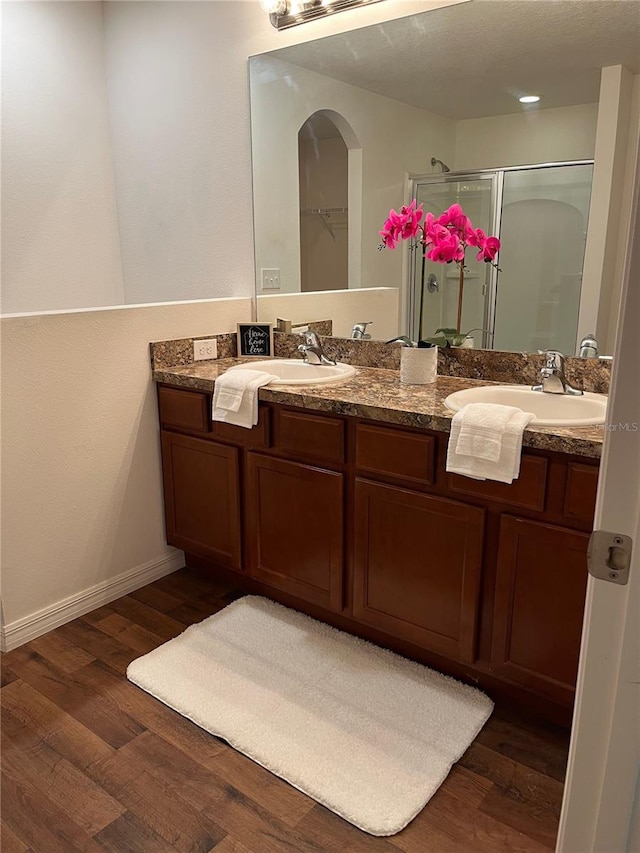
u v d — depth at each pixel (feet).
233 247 9.05
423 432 5.91
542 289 6.73
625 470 2.07
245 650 6.99
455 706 6.10
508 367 7.09
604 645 2.25
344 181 7.91
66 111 9.37
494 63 6.61
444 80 6.93
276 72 8.10
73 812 5.00
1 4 8.38
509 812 5.00
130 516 8.23
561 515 5.26
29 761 5.51
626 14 5.83
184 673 6.61
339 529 6.74
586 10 6.02
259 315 9.07
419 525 6.12
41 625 7.38
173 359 8.28
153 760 5.53
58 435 7.23
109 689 6.44
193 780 5.31
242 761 5.51
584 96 6.15
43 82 9.02
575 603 5.31
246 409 7.07
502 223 6.84
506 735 5.82
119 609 7.93
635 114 5.89
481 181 6.90
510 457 5.25
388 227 7.66
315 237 8.30
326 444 6.63
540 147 6.48
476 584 5.84
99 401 7.59
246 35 8.25
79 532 7.65
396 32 7.14
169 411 8.09
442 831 4.83
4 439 6.75
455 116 6.95
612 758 2.31
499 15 6.49
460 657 6.13
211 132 8.85
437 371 7.63
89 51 9.54
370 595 6.68
